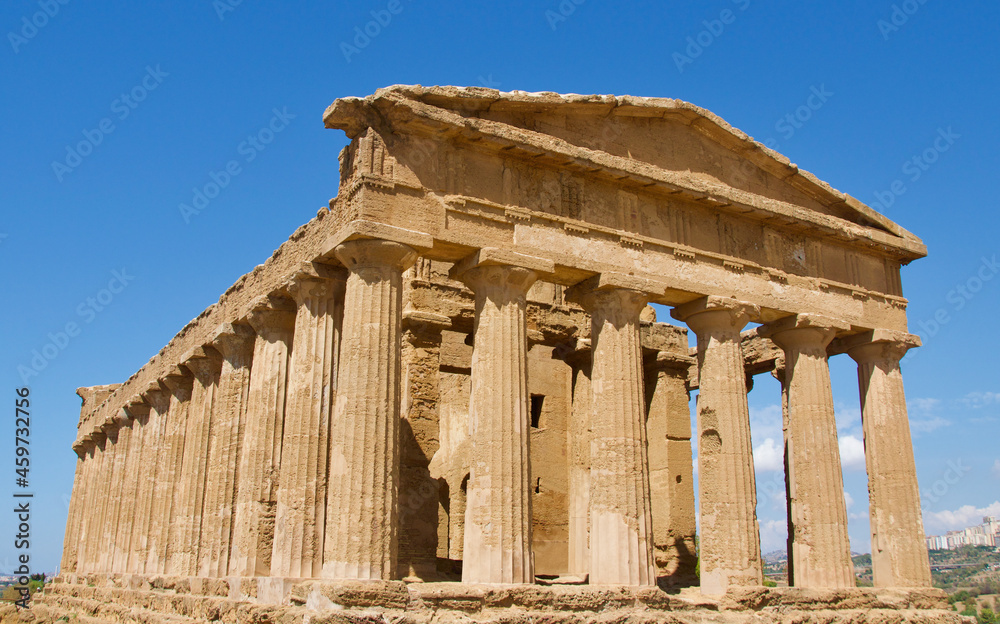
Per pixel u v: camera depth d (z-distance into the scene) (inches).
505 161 987.9
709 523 1048.8
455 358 1395.2
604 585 906.1
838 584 1091.3
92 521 1952.5
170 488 1376.7
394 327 883.4
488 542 870.4
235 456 1175.0
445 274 1294.3
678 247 1078.4
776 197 1203.9
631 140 1086.4
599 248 1019.9
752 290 1128.8
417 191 919.7
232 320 1224.8
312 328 977.5
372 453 837.8
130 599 1348.4
